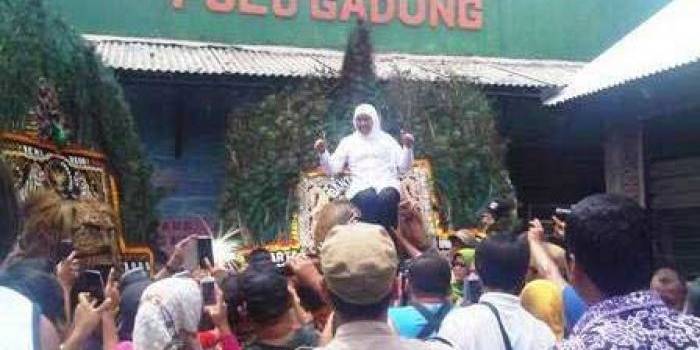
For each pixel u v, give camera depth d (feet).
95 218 31.14
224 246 35.86
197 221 50.57
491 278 13.33
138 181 35.06
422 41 56.59
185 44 51.93
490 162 44.14
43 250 15.65
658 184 48.29
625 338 7.57
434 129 43.68
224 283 14.17
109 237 31.83
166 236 49.83
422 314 14.02
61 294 12.64
